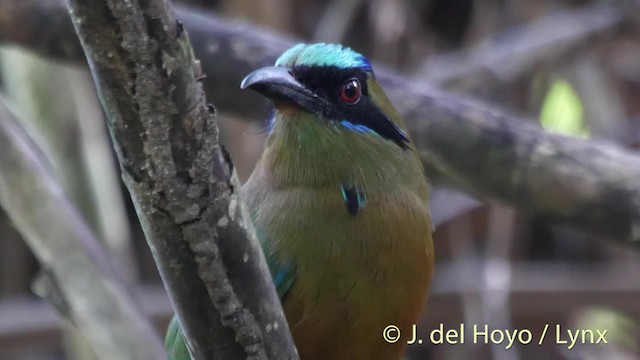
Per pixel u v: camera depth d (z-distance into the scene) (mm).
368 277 8000
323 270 7934
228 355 6066
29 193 10391
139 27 4953
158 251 5695
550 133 9219
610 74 16359
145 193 5461
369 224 8070
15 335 14867
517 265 16156
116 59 5023
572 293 15281
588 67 16031
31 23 10211
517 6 16406
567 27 15930
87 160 13102
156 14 4957
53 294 10305
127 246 13125
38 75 12930
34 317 14961
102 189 13086
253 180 8672
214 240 5641
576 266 16312
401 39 15938
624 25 15953
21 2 10125
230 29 9852
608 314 15617
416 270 8281
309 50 8492
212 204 5539
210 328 5957
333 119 8320
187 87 5168
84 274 10258
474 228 15500
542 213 9312
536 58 15844
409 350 15367
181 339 8305
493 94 15805
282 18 14859
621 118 15961
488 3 16406
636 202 8844
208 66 9828
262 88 8320
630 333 15555
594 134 15672
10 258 16297
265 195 8383
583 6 17062
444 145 9352
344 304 7980
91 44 4996
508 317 14828
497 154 9141
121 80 5090
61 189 10672
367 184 8227
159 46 5020
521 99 16016
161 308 14930
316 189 8211
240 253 5730
